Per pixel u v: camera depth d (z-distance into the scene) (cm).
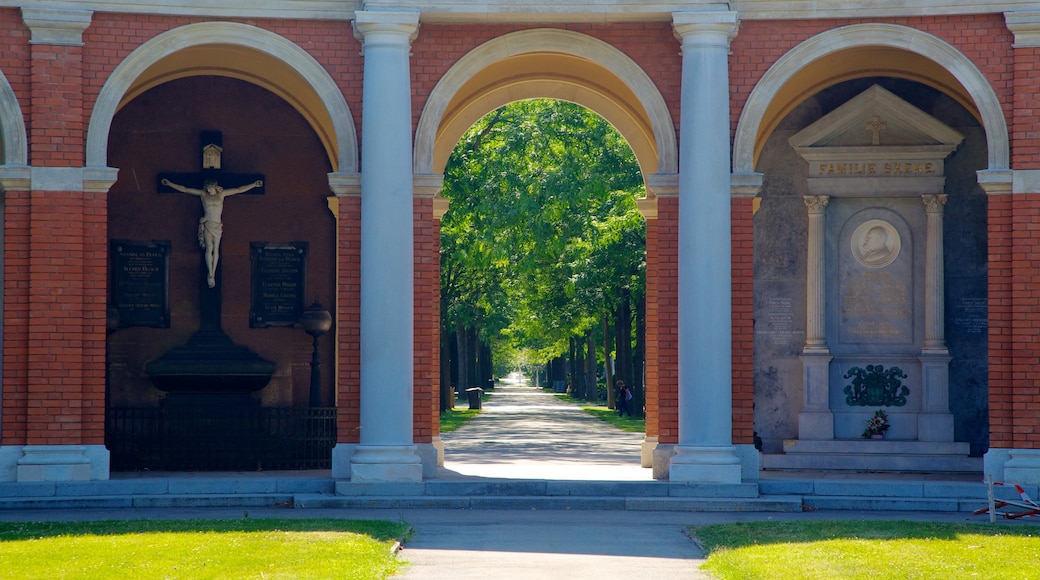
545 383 12619
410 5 1852
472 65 1905
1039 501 1769
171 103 2230
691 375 1838
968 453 2116
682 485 1797
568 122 3659
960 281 2162
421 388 1902
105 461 1828
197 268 2220
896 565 1219
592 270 4188
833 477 1991
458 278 4575
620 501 1761
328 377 2241
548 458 2466
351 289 1897
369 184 1842
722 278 1841
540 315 5116
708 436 1830
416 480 1819
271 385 2227
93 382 1836
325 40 1889
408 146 1850
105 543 1331
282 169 2248
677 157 1902
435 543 1408
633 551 1359
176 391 2172
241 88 2245
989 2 1838
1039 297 1809
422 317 1903
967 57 1850
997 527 1523
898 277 2177
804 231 2192
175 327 2206
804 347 2183
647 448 2192
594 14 1870
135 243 2209
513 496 1795
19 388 1817
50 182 1823
